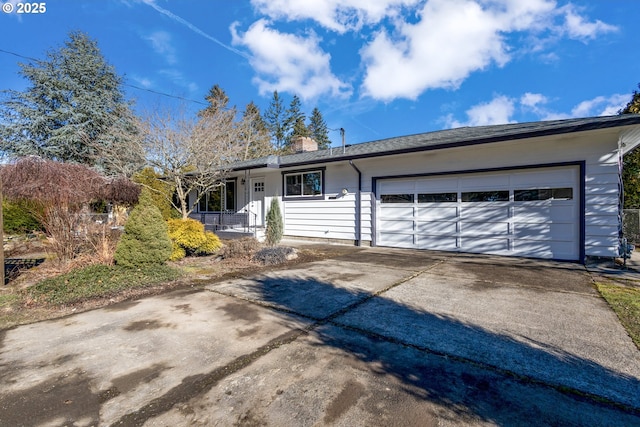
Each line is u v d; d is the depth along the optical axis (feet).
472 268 21.15
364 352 9.27
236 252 24.86
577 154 22.29
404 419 6.40
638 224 34.01
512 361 8.67
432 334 10.48
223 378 7.97
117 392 7.42
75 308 13.51
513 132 22.22
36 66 60.23
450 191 28.19
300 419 6.45
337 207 35.58
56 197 20.44
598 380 7.73
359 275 19.25
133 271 17.85
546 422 6.29
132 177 40.98
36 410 6.77
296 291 15.80
